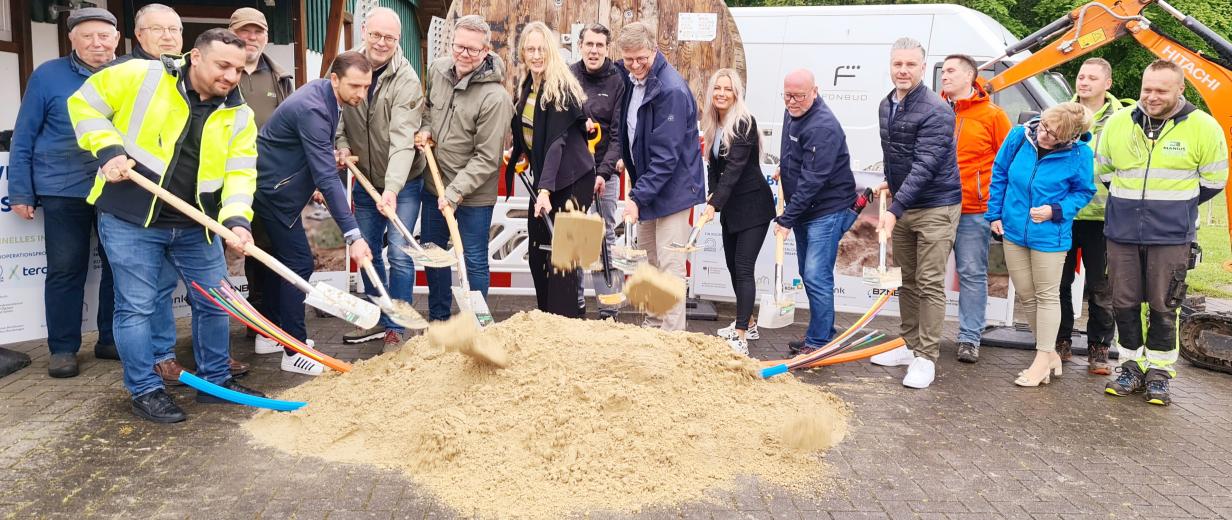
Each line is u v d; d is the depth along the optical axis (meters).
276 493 3.51
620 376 4.28
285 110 4.94
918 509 3.53
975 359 6.05
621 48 5.54
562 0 8.00
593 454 3.78
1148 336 5.25
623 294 5.09
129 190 4.25
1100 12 6.79
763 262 7.59
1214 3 18.12
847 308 7.48
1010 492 3.74
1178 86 5.06
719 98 5.68
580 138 5.70
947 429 4.56
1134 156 5.21
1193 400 5.31
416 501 3.45
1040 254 5.51
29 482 3.58
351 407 4.32
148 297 4.40
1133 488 3.82
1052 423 4.73
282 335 4.57
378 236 5.97
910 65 5.37
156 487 3.55
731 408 4.35
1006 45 7.60
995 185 5.75
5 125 7.70
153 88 4.18
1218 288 10.37
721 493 3.61
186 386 4.94
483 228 5.82
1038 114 6.16
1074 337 6.91
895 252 5.88
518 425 3.91
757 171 5.84
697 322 7.30
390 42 5.39
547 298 6.14
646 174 5.52
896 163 5.58
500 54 8.17
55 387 4.89
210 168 4.41
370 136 5.60
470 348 4.19
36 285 5.32
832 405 4.79
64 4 8.21
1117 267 5.34
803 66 7.67
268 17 9.33
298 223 5.29
